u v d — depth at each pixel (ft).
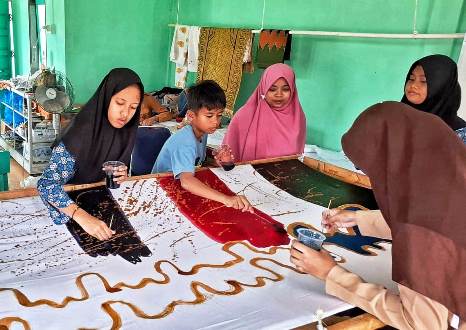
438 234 2.93
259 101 8.38
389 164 3.17
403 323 3.29
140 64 16.35
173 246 4.58
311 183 6.78
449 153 3.00
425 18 9.76
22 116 14.25
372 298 3.55
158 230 4.87
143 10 15.76
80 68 15.12
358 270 4.45
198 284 3.94
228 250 4.62
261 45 12.23
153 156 8.23
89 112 5.29
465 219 2.89
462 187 2.92
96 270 4.01
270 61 12.14
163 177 6.14
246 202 5.71
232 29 13.24
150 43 16.31
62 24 14.49
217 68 13.78
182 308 3.56
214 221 5.23
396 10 10.23
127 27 15.62
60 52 14.99
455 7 9.24
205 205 5.58
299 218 5.59
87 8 14.66
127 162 5.90
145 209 5.29
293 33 11.73
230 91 13.37
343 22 11.29
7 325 3.18
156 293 3.74
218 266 4.29
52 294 3.59
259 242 4.87
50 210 4.79
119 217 5.03
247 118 8.43
